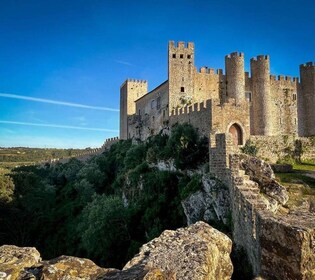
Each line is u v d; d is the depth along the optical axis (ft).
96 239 143.84
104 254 141.59
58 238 189.47
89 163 302.04
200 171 137.18
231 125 151.64
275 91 231.71
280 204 85.40
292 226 31.91
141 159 213.46
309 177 118.42
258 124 218.38
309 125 236.43
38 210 215.31
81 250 159.02
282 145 164.14
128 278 21.43
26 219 198.49
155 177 167.02
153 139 215.51
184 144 152.56
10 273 21.52
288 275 31.37
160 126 221.66
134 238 147.95
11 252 24.84
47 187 241.96
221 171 107.86
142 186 173.99
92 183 256.11
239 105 153.58
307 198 90.89
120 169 245.45
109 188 242.99
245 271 51.42
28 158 585.63
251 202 50.93
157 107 230.27
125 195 190.60
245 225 56.65
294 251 30.94
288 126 232.12
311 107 236.63
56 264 23.08
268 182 90.63
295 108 235.61
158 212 147.64
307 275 30.45
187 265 26.55
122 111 344.90
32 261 24.04
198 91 212.84
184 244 29.84
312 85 237.04
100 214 151.12
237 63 216.54
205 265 26.94
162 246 29.68
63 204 240.94
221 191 103.40
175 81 207.92
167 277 23.63
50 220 209.87
